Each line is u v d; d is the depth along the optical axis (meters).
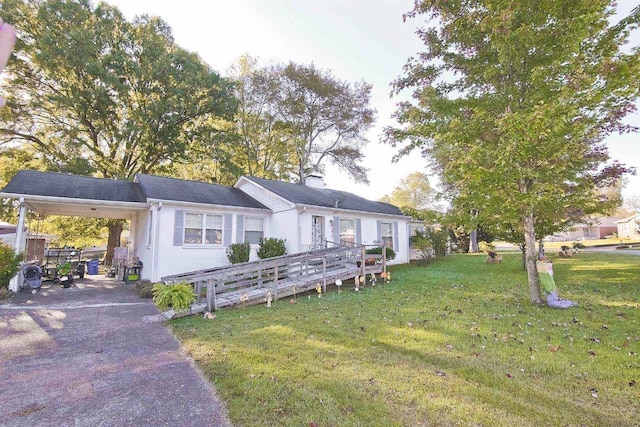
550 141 6.59
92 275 15.53
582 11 6.17
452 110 7.80
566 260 15.70
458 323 6.01
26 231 11.73
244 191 16.47
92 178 13.27
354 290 9.82
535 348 4.77
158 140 19.56
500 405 3.28
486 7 6.82
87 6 18.06
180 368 4.30
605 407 3.28
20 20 16.69
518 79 7.43
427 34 8.01
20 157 18.78
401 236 17.88
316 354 4.60
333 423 3.01
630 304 6.95
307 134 26.67
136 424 3.09
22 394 3.67
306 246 13.32
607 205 8.30
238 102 22.00
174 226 11.88
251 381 3.81
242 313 7.18
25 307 7.97
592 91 6.08
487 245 21.86
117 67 18.09
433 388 3.62
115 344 5.30
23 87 17.97
